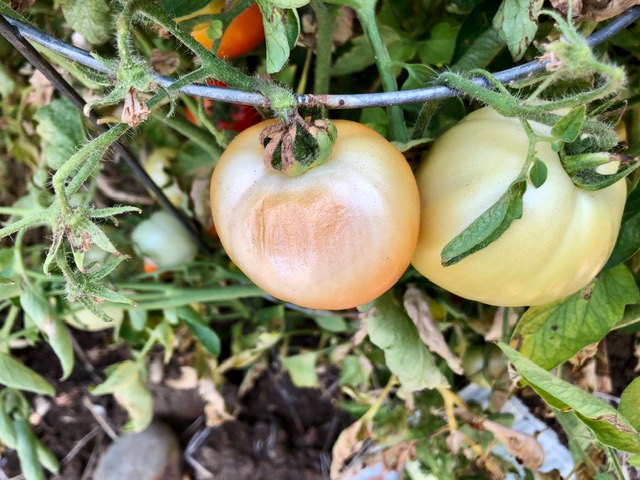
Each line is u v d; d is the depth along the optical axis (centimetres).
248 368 46
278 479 45
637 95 23
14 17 18
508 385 29
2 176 35
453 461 30
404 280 26
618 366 34
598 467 27
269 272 16
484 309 28
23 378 29
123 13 15
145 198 36
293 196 16
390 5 27
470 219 17
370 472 37
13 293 28
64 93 22
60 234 14
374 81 30
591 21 19
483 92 16
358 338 28
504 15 20
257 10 23
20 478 46
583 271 18
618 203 18
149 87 14
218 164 18
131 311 33
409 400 30
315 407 47
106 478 44
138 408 35
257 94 16
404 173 17
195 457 46
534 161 16
